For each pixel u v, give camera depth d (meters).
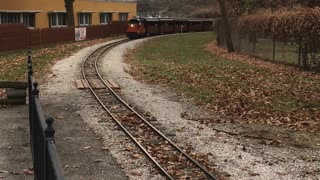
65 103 16.05
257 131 12.77
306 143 11.70
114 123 13.20
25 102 15.41
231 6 47.66
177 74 24.34
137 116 14.11
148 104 16.23
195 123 13.58
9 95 15.18
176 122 13.62
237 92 18.84
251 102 16.73
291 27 27.58
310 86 20.47
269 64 29.25
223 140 11.75
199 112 15.19
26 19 50.78
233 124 13.56
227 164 9.91
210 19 80.94
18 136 11.39
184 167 9.52
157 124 13.28
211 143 11.46
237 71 25.94
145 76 23.59
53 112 14.62
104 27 57.16
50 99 16.78
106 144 11.12
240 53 37.41
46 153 5.01
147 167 9.52
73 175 8.98
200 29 77.56
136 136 11.79
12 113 14.06
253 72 25.44
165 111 15.16
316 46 25.12
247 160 10.20
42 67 26.48
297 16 26.73
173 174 9.05
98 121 13.40
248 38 37.00
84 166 9.51
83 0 59.75
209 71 25.89
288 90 19.39
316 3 37.59
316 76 23.55
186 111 15.28
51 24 54.72
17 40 37.72
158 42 49.72
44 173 5.59
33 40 40.22
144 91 19.03
